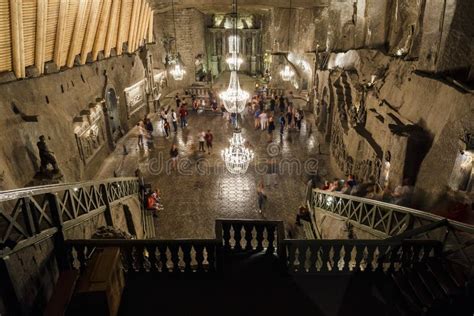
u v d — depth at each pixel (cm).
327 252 619
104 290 503
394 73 1221
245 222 676
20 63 924
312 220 1151
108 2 1241
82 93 1367
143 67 2117
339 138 1464
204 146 1736
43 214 566
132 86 1920
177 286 611
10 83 938
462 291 502
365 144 1155
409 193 874
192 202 1301
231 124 2012
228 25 3070
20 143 917
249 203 1295
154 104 2270
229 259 679
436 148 842
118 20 1493
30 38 923
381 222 806
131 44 1883
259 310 558
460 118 780
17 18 806
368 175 1121
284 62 2558
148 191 1255
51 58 1125
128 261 632
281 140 1753
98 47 1409
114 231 786
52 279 593
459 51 923
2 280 473
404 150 894
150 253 628
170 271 646
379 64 1458
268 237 684
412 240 598
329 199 1045
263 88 2508
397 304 561
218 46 3184
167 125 1812
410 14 1352
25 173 907
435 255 591
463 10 902
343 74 1603
